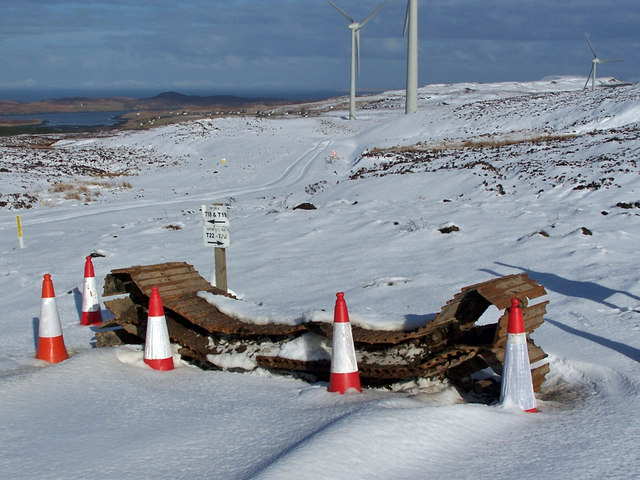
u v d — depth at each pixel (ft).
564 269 36.27
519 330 17.46
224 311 23.06
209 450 14.55
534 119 167.43
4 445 14.97
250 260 44.80
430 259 41.45
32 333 28.17
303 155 165.48
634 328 24.81
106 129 334.03
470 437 15.34
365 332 20.17
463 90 467.11
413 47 216.54
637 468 13.65
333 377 18.78
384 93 579.89
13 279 43.04
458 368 19.67
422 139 168.14
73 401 18.26
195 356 22.63
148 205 92.68
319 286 35.37
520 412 17.16
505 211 60.13
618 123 147.02
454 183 84.58
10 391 18.65
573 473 13.42
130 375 20.95
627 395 18.45
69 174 137.28
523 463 13.93
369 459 13.55
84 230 66.08
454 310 19.51
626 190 67.56
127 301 25.39
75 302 34.96
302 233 54.70
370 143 176.86
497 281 19.86
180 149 191.93
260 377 21.03
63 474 13.32
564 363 21.36
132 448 14.70
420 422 15.43
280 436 15.24
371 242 48.57
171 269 26.07
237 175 138.51
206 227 29.40
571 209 59.21
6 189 107.76
